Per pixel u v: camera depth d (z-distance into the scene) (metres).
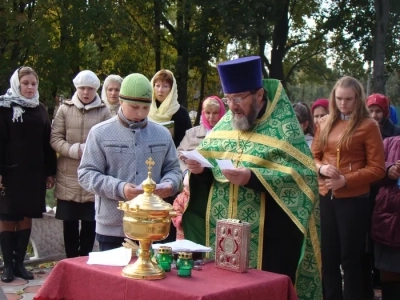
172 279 2.56
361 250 4.31
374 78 20.30
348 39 24.34
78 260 2.81
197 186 3.48
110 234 3.55
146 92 3.50
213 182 3.44
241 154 3.33
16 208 5.14
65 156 5.26
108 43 20.33
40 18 18.36
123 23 19.44
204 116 5.16
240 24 20.16
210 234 3.43
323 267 4.40
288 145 3.27
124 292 2.54
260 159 3.26
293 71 26.31
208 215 3.43
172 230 4.61
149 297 2.46
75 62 19.70
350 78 4.30
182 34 21.44
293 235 3.33
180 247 2.92
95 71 20.44
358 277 4.30
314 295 3.34
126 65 21.81
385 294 4.55
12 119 5.11
